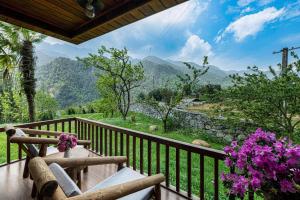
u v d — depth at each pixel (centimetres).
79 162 168
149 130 1108
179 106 1200
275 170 108
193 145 217
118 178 188
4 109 1161
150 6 216
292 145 119
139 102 1426
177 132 1075
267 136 127
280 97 582
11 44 654
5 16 248
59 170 120
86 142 286
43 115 1467
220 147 816
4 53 643
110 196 114
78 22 289
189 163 224
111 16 248
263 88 608
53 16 271
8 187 234
